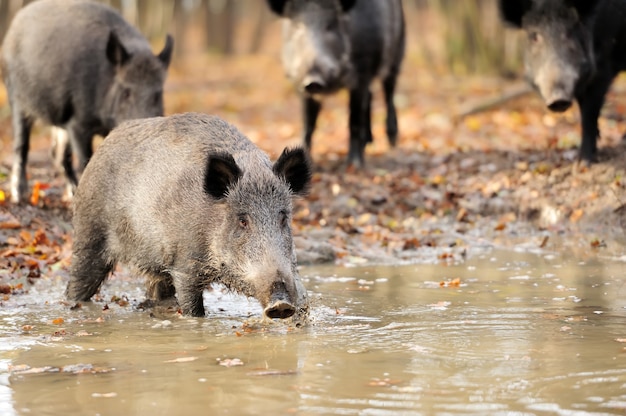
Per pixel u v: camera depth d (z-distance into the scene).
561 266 17.11
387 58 26.58
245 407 9.03
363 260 18.53
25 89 20.98
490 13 48.34
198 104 43.84
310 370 10.34
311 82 24.30
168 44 21.50
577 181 21.66
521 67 45.69
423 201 22.61
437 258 18.52
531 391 9.36
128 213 13.70
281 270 12.05
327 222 21.31
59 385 9.95
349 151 25.67
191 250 13.03
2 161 25.84
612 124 29.05
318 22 24.70
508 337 11.77
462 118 34.78
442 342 11.57
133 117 20.41
